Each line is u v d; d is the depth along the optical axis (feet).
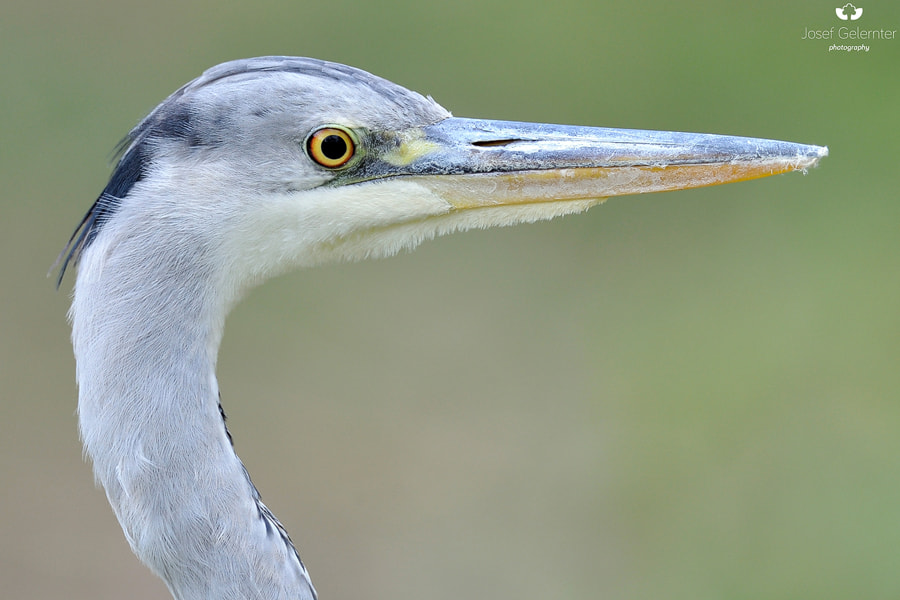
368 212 17.90
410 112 18.29
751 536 34.32
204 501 15.61
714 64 47.32
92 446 15.67
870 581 33.12
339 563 33.91
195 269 16.20
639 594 33.60
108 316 15.60
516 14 47.62
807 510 34.78
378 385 39.11
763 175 18.61
